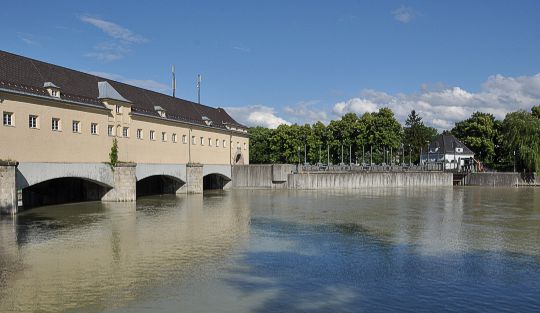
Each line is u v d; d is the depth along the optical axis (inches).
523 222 1572.3
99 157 2078.0
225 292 719.7
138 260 934.4
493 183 4188.0
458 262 940.0
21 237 1186.0
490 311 642.2
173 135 2743.6
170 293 713.6
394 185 3831.2
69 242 1122.7
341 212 1844.2
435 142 5634.8
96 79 2361.0
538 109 4822.8
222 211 1845.5
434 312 634.8
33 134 1712.6
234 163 3617.1
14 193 1569.9
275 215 1720.0
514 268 890.7
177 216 1660.9
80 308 644.1
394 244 1133.7
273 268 876.0
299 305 660.7
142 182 2827.3
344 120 4776.1
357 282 781.3
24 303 664.4
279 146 4889.3
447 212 1877.5
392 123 4542.3
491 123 5211.6
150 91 2940.5
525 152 4084.6
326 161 4879.4
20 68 1860.2
